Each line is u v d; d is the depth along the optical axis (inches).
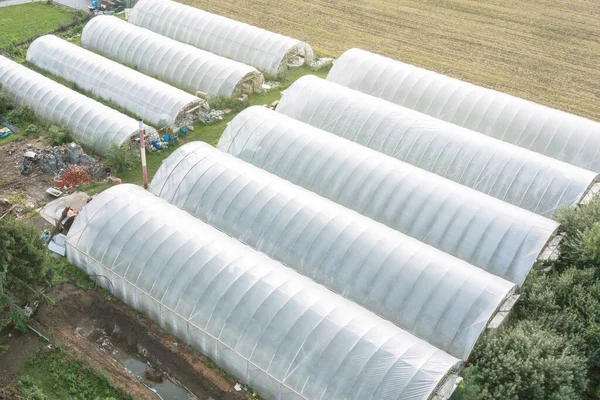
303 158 1278.3
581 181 1214.3
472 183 1280.8
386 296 971.3
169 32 2054.6
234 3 2426.2
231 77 1679.4
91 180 1314.0
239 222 1118.4
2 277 868.0
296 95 1540.4
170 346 951.6
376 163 1241.4
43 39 1825.8
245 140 1350.9
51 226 1176.8
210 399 879.7
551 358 824.3
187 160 1227.9
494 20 2349.9
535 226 1073.5
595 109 1748.3
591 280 984.9
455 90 1588.3
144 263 986.7
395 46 2112.5
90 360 917.2
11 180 1305.4
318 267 1034.7
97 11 2271.2
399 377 792.3
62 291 1027.9
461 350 888.9
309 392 817.5
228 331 892.0
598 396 895.1
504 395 803.4
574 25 2314.2
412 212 1147.3
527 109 1493.6
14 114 1539.1
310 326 865.5
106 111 1454.2
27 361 907.4
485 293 930.7
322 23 2277.3
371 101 1491.1
